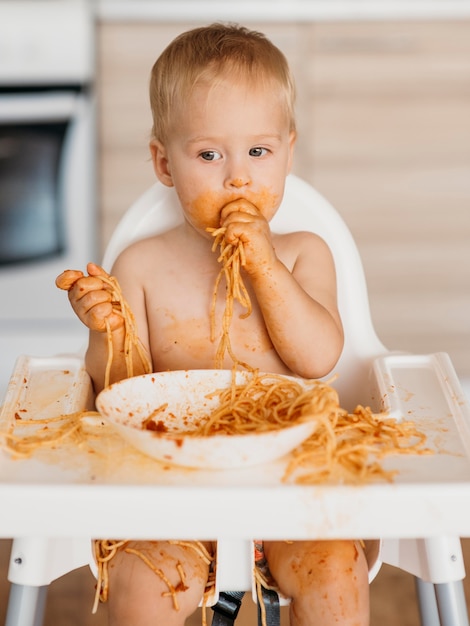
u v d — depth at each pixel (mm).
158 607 830
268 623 863
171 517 651
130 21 2348
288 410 774
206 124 962
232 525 652
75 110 2340
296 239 1118
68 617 1464
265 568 924
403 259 2488
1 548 1698
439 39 2381
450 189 2461
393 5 2352
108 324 892
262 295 951
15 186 2371
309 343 974
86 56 2318
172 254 1103
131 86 2389
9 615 841
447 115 2422
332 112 2414
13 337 2455
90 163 2373
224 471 696
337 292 1138
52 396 926
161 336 1088
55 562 868
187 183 989
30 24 2297
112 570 857
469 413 829
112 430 790
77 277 906
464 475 691
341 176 2449
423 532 658
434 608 1046
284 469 700
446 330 2518
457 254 2486
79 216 2396
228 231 905
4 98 2328
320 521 654
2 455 731
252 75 972
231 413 801
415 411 859
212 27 1080
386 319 2510
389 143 2436
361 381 1118
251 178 969
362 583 854
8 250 2400
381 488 655
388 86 2404
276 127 980
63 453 736
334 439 706
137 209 1169
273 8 2344
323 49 2375
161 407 808
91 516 653
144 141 2414
